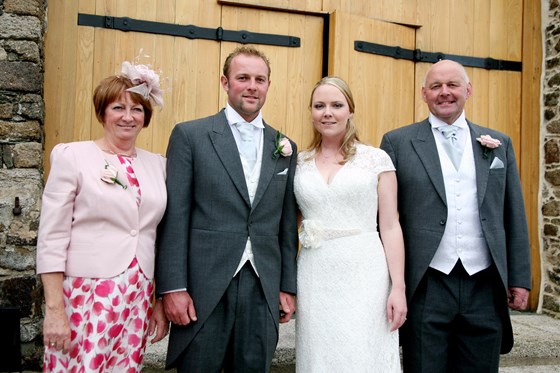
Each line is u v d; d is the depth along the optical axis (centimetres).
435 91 223
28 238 269
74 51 313
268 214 201
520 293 218
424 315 213
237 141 205
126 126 191
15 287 266
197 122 204
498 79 390
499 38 391
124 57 322
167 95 330
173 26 331
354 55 354
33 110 276
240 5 343
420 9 376
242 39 343
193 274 194
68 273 179
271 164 205
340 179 205
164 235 194
